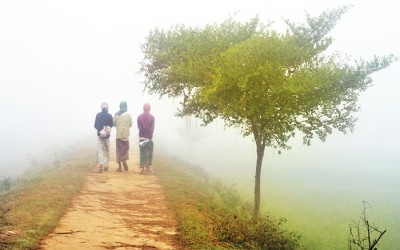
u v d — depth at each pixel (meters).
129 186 12.74
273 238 10.12
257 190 12.58
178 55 13.09
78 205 9.77
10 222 7.59
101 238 7.38
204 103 12.62
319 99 10.83
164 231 8.27
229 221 10.11
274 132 11.44
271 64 10.48
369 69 11.40
